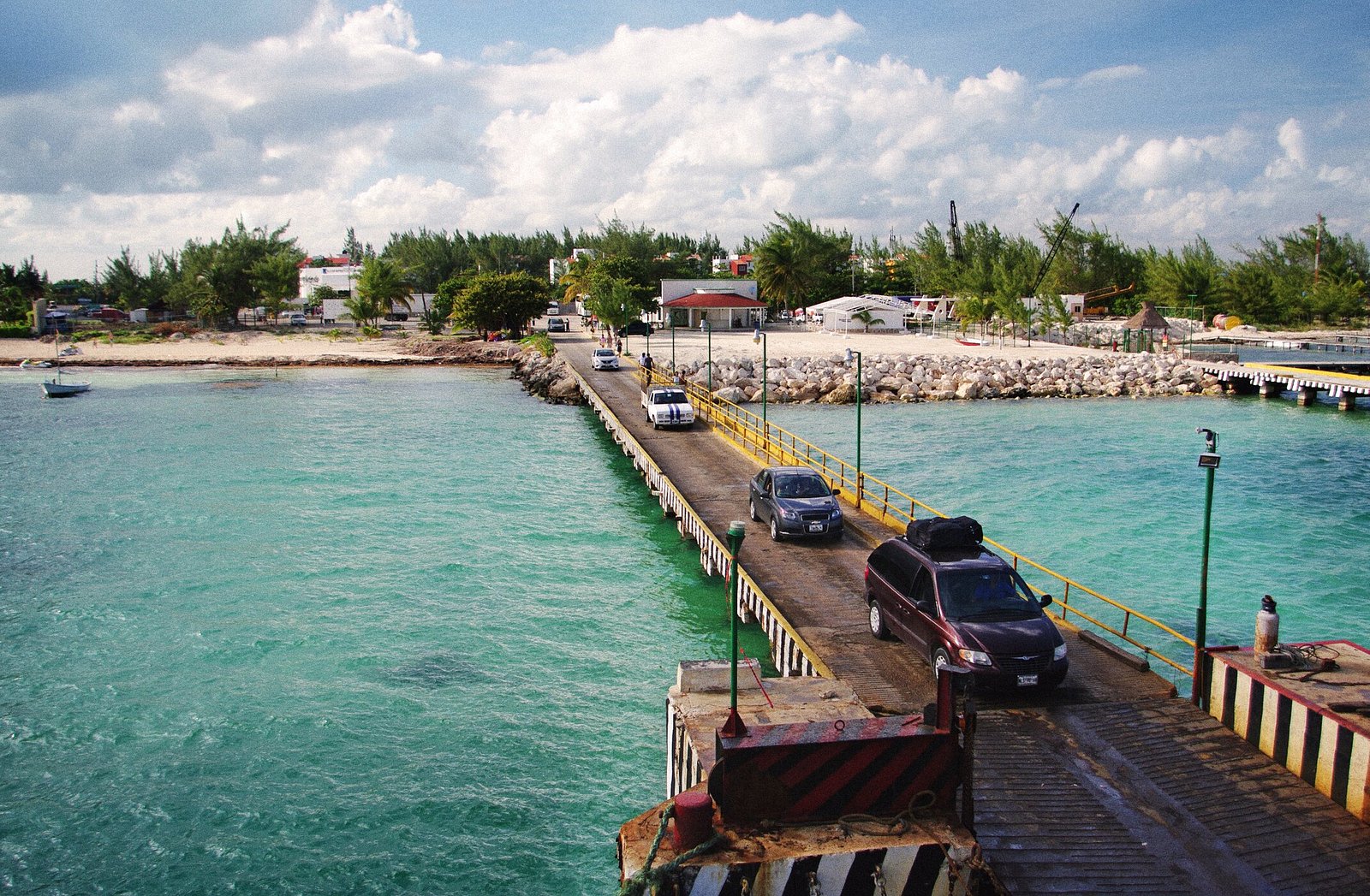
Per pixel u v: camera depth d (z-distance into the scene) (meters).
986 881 8.23
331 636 21.44
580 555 27.56
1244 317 110.75
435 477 39.19
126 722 17.25
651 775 15.19
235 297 117.44
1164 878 9.37
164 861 13.15
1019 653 13.46
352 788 14.93
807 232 122.75
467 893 12.34
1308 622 21.95
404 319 131.00
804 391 59.69
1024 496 33.66
